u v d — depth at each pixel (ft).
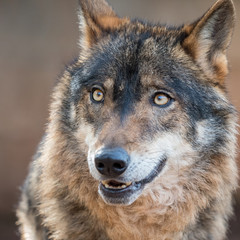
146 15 140.87
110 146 40.09
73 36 137.49
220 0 46.16
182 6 142.92
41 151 50.14
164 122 44.39
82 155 45.24
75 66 49.60
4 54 131.85
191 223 45.65
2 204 115.34
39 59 133.39
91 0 51.85
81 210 45.70
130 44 47.01
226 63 48.47
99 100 45.11
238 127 49.14
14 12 136.26
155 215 45.24
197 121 45.68
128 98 44.06
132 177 40.93
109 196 41.11
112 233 44.75
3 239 106.52
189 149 45.50
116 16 53.67
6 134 121.90
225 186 46.93
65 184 46.03
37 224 50.75
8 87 128.06
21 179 117.91
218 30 47.73
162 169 44.27
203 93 46.60
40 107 127.54
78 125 45.91
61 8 138.62
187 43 47.34
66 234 45.44
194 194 45.83
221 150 46.50
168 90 44.73
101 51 48.19
